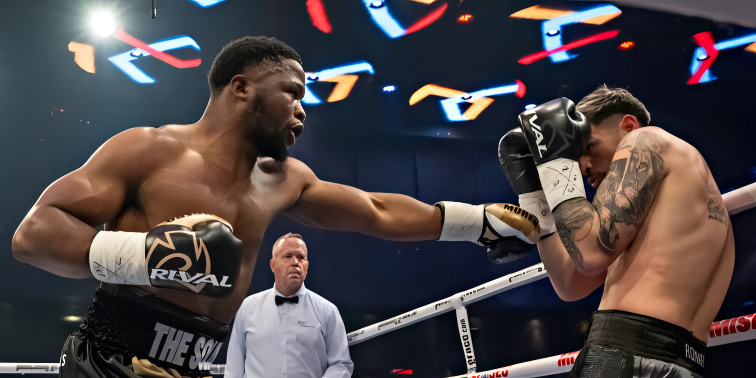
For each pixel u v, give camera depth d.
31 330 7.40
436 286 8.66
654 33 7.89
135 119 8.53
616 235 1.83
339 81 8.85
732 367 5.59
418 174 9.14
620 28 7.95
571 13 7.91
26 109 8.20
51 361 7.35
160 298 1.77
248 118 1.91
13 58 8.09
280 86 1.93
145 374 1.71
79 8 7.86
